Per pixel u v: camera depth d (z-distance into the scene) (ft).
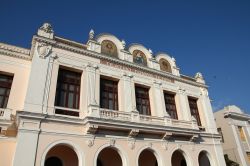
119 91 56.85
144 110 60.03
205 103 74.49
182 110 66.59
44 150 39.96
